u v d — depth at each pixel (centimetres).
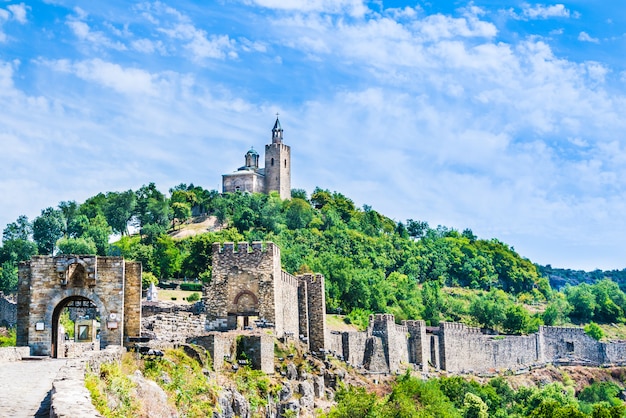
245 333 9319
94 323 10275
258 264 11262
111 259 6925
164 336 7988
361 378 13062
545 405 14525
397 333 16462
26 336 6944
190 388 6644
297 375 9900
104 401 4241
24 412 3747
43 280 6862
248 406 7819
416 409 11600
